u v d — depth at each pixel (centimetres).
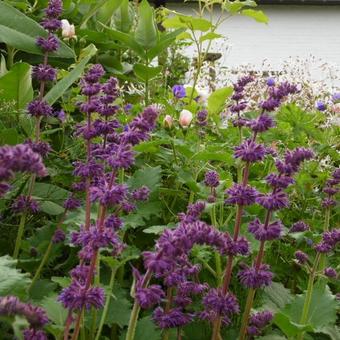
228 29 834
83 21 174
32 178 97
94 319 83
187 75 295
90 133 81
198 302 93
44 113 96
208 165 136
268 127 75
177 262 73
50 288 90
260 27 837
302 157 74
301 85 220
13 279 67
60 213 107
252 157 74
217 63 253
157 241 58
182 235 56
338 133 169
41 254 98
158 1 804
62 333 75
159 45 167
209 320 80
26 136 121
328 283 114
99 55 191
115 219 71
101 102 83
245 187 75
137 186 111
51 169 122
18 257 101
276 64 823
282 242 127
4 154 42
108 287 79
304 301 93
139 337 85
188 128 144
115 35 167
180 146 122
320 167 157
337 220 142
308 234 113
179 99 172
